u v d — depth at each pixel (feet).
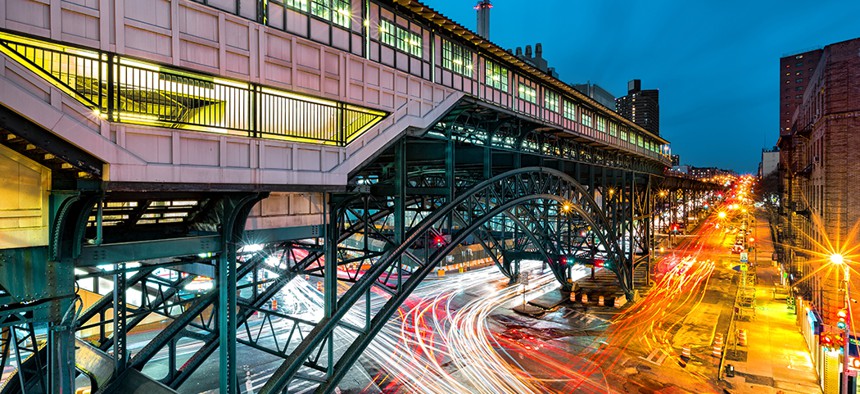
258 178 28.81
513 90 66.33
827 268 69.77
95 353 34.73
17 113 18.85
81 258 22.39
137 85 26.45
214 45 28.14
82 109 21.34
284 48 32.45
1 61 18.80
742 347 80.64
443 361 73.31
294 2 33.53
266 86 31.04
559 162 85.87
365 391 61.82
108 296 37.78
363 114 39.68
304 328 87.51
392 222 170.40
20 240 20.47
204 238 27.81
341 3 37.58
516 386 64.08
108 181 21.95
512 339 84.99
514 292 122.72
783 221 141.59
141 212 28.30
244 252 38.96
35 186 21.09
